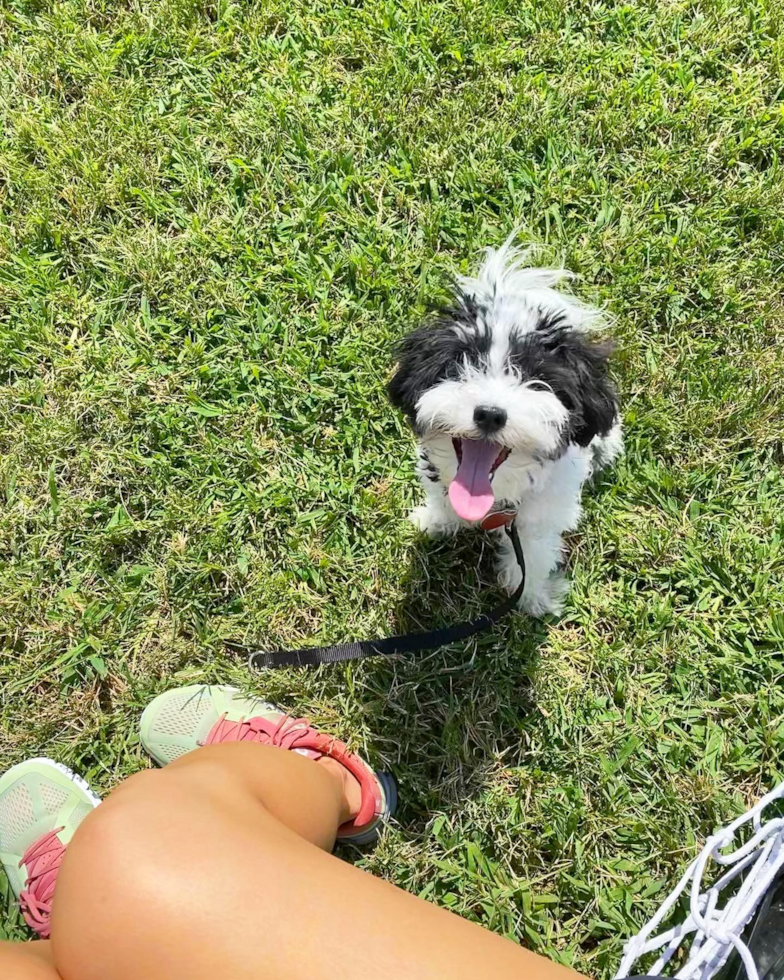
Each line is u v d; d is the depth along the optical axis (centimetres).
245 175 95
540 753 74
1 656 78
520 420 61
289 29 102
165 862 41
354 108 97
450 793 73
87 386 87
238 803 47
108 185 94
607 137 95
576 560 81
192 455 84
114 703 77
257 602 79
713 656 76
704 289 88
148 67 101
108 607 79
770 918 63
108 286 91
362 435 85
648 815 71
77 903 41
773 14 100
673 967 67
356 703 76
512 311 66
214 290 89
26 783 72
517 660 77
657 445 84
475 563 82
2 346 88
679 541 80
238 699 75
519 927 68
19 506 82
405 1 102
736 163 94
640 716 75
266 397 86
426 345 67
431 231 91
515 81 98
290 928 40
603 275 90
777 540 80
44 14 105
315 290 89
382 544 81
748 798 72
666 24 100
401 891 46
